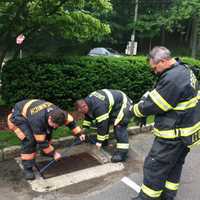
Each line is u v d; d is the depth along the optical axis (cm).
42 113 344
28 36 598
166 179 311
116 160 422
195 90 279
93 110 401
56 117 339
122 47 2523
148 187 299
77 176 380
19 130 360
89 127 465
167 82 267
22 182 363
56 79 534
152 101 275
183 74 271
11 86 509
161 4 2305
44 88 527
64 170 394
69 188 354
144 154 455
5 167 395
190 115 275
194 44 2239
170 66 279
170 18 2108
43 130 349
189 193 351
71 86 555
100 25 575
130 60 641
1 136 448
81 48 1902
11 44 594
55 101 552
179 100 272
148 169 295
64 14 560
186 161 435
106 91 416
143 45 2658
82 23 567
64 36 616
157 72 287
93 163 418
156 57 277
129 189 357
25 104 367
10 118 372
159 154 286
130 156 446
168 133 279
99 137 413
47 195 339
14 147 419
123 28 2353
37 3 542
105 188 357
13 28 555
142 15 2261
